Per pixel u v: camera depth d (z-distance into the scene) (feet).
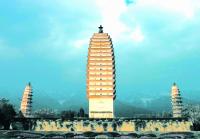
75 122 293.43
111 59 343.87
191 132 278.87
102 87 334.24
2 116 293.02
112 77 337.72
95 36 355.15
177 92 375.04
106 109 328.70
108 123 292.61
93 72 339.77
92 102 330.95
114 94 334.24
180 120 290.56
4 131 276.62
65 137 284.00
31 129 292.20
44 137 282.77
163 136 279.69
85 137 283.38
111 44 351.67
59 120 294.25
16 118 295.89
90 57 345.51
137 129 290.76
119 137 280.92
